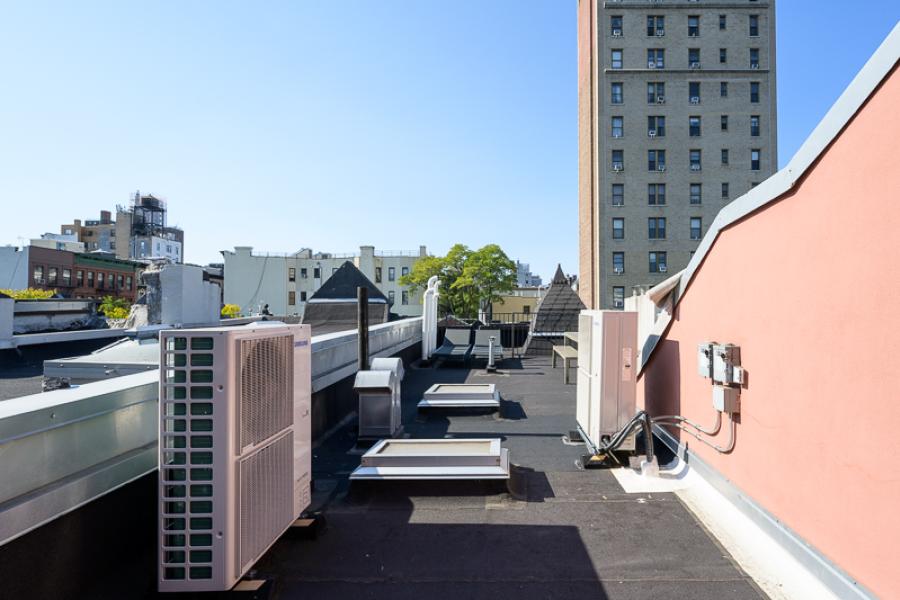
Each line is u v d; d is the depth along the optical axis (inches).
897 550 101.4
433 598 130.9
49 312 1106.7
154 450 143.2
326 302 952.3
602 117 1796.3
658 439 264.7
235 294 2997.0
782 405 145.8
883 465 105.7
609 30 1800.0
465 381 526.6
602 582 137.3
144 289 892.0
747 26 1782.7
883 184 106.3
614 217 1795.0
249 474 125.9
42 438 106.0
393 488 203.8
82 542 116.9
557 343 775.7
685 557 150.6
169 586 117.2
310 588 135.6
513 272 2327.8
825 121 124.0
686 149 1784.0
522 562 148.9
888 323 104.7
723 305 187.2
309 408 166.2
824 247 126.9
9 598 96.8
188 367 116.6
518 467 240.2
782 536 143.1
